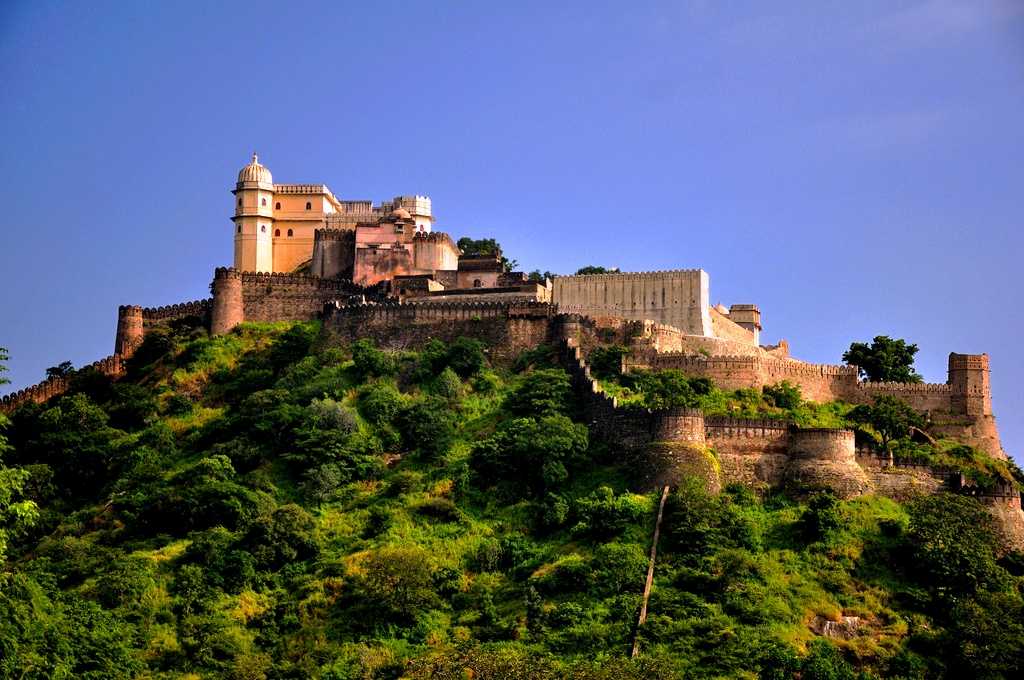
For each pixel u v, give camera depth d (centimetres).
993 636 13625
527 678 12075
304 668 13638
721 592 14150
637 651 13212
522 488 16588
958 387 19950
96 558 16012
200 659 13888
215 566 15425
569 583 14525
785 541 15112
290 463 17712
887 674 13400
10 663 10056
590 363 19288
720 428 16462
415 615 14425
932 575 14562
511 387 19188
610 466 16625
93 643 13375
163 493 16988
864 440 18088
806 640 13638
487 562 15275
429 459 17550
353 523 16388
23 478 10056
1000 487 15912
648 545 14925
